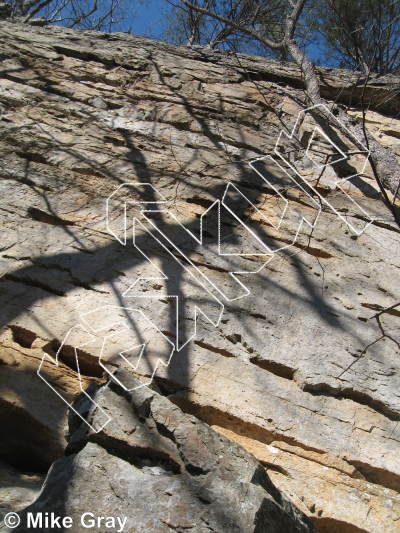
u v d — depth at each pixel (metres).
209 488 2.49
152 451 2.64
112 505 2.44
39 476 3.12
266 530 2.43
